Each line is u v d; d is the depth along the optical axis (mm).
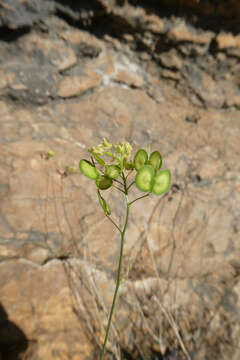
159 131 262
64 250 202
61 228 205
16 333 174
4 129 225
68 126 244
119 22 267
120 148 110
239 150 268
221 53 287
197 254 224
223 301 215
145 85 285
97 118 254
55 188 214
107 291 201
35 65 250
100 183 109
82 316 189
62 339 179
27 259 192
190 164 249
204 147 262
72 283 195
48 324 181
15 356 168
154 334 198
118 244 213
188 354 195
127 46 281
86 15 259
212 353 198
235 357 198
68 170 221
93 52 270
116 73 277
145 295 208
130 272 211
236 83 300
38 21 248
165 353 194
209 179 246
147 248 218
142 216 223
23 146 221
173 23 271
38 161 218
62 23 257
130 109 267
